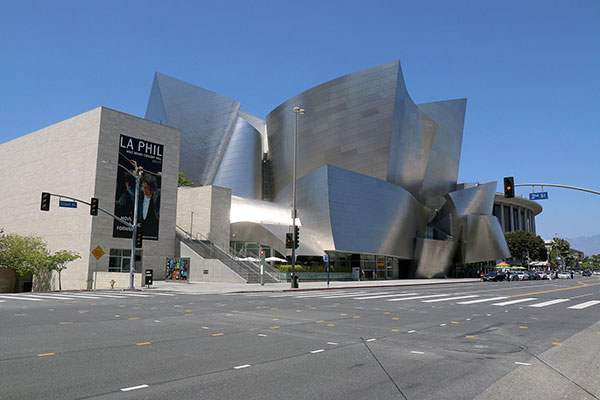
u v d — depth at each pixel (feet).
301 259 166.30
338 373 23.47
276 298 77.87
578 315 52.19
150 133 148.56
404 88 212.23
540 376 23.24
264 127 289.53
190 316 49.32
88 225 132.16
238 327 40.57
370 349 30.27
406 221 196.03
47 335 35.24
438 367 25.07
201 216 165.89
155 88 245.86
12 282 140.15
